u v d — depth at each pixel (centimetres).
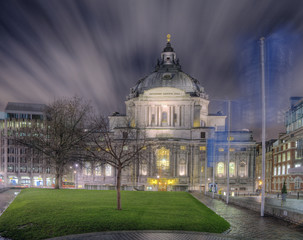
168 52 13450
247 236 2138
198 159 11675
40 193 4416
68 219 2392
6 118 12862
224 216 3020
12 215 2708
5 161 12669
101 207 2983
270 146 11481
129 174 11419
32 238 2055
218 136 12100
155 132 11944
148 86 12762
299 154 8444
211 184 8194
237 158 11794
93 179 11912
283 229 2373
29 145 5716
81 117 5888
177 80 12731
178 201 3781
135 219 2414
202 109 12712
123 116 12725
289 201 4956
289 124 9194
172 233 2095
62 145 5522
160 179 10869
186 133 11919
